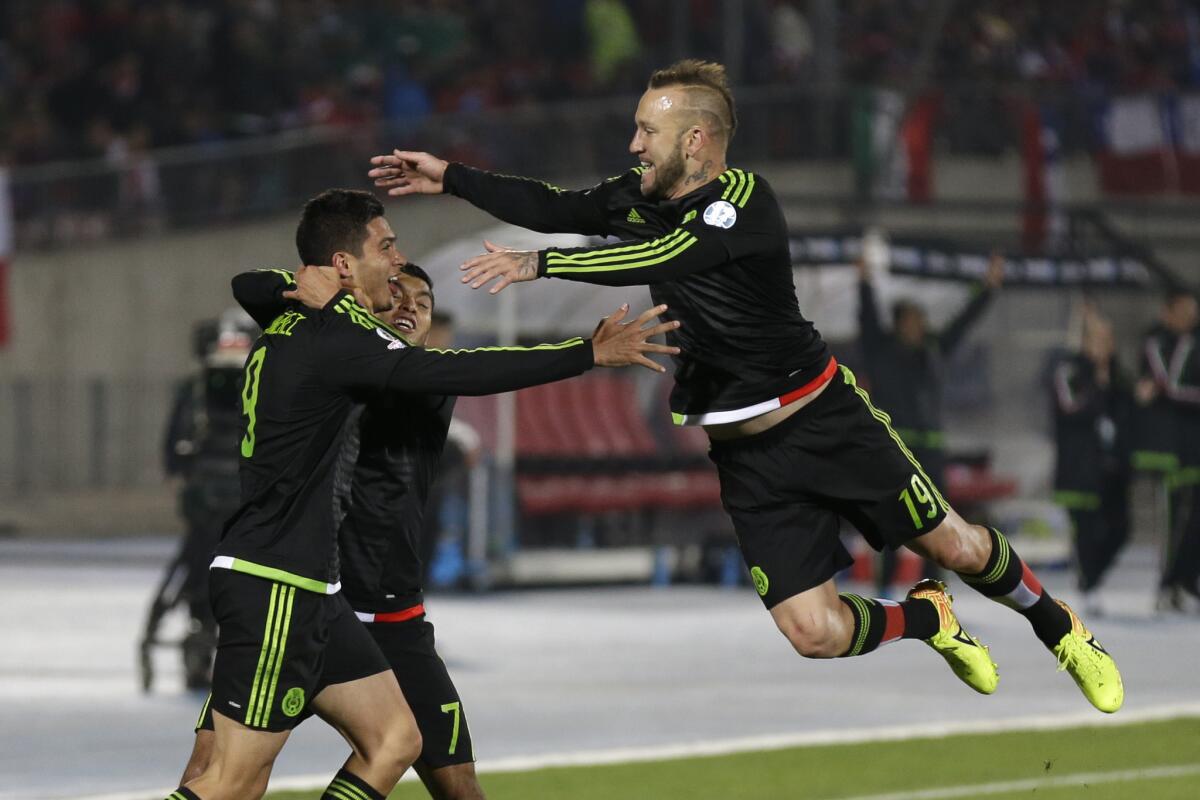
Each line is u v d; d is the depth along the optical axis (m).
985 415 73.00
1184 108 88.56
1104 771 30.06
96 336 79.00
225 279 80.69
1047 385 74.00
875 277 62.44
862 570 59.50
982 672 23.92
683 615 53.03
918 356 50.12
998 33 108.19
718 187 21.22
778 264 21.45
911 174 83.62
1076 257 61.22
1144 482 87.44
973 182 86.75
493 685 39.19
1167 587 52.88
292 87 90.38
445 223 80.25
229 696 19.25
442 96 93.19
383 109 90.56
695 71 21.64
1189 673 41.34
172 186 80.44
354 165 79.56
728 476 23.22
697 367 22.48
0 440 76.88
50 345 78.00
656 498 61.59
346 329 19.47
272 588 19.23
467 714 35.47
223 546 19.58
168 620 50.75
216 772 19.31
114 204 79.56
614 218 22.41
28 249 77.56
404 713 20.22
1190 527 52.31
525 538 60.09
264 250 80.50
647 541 62.09
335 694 20.02
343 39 93.50
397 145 79.75
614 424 62.94
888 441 22.86
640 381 64.88
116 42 88.50
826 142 84.38
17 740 32.44
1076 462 52.56
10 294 76.88
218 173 80.81
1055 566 66.75
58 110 86.12
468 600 56.75
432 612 53.19
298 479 19.41
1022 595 23.66
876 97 83.75
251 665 19.17
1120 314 88.44
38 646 45.09
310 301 19.98
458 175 22.94
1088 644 24.05
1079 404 52.34
